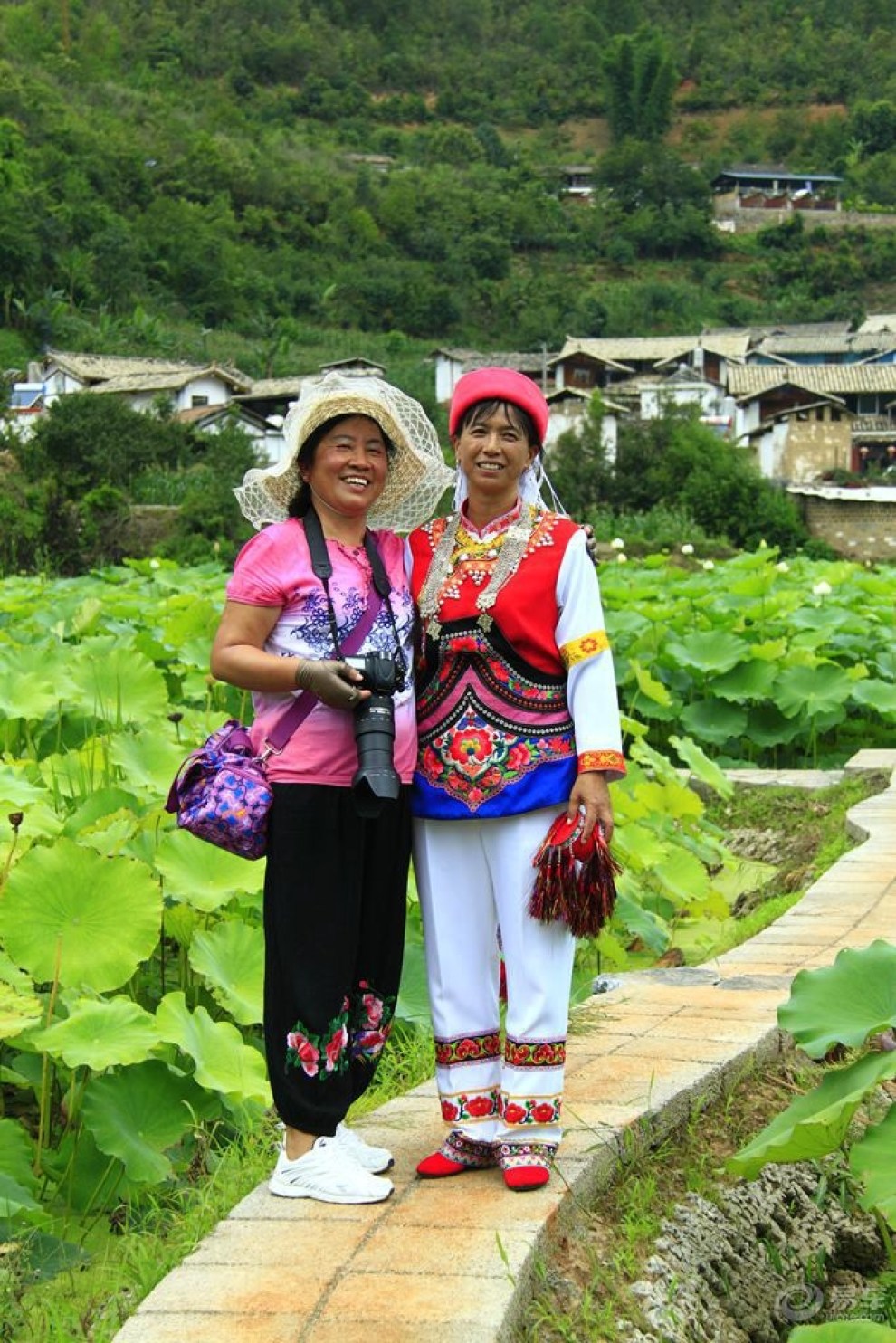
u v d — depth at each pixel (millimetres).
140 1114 3926
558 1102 3326
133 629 11227
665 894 6754
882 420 60438
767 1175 3752
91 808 5477
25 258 72750
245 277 87375
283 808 3252
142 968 5082
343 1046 3277
